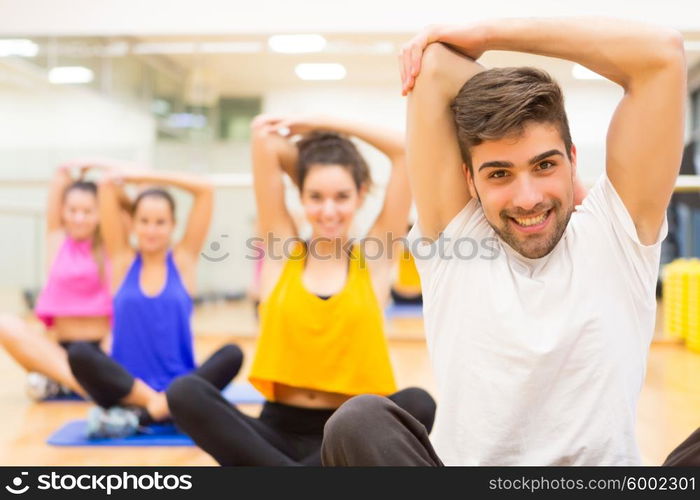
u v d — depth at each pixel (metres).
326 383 1.69
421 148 1.24
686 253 5.36
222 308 5.62
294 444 1.68
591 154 4.38
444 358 1.20
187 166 5.08
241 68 5.03
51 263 3.24
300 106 4.97
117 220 2.68
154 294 2.60
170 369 2.59
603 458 1.10
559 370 1.12
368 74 4.93
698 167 4.76
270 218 1.83
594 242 1.17
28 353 2.92
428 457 1.04
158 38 5.04
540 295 1.14
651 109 1.11
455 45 1.22
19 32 5.07
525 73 1.13
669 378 3.32
